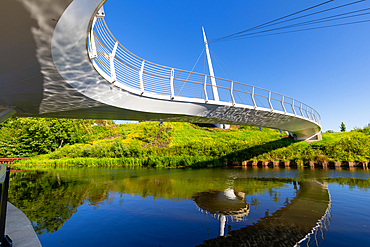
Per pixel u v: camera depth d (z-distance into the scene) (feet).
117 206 26.99
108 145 97.55
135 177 51.80
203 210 25.26
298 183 43.19
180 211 24.81
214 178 49.93
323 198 30.81
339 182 43.73
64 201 29.45
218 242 16.51
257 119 59.52
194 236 17.72
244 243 16.30
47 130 115.65
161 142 100.58
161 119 47.73
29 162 88.79
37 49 16.70
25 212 24.53
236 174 56.90
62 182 45.24
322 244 16.03
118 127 149.28
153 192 35.09
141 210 25.21
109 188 38.65
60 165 85.30
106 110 35.70
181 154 85.35
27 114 35.27
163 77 39.55
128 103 34.91
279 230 18.98
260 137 104.99
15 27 13.84
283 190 36.68
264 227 19.75
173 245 16.02
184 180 47.44
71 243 16.42
